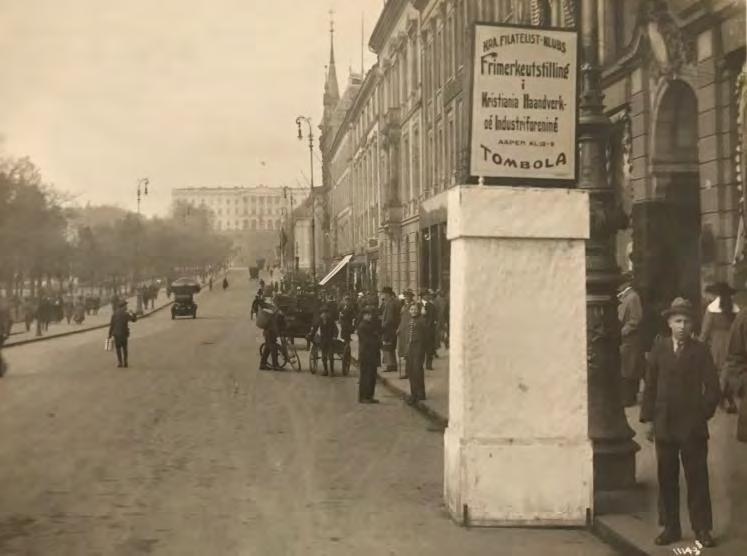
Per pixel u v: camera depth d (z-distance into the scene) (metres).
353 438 10.68
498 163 6.84
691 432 5.54
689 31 11.78
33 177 22.36
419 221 34.81
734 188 10.80
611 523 6.18
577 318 6.59
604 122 7.36
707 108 11.28
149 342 30.67
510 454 6.46
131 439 10.52
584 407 6.56
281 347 20.44
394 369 19.27
